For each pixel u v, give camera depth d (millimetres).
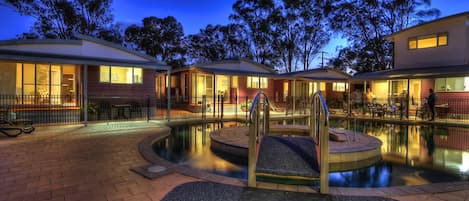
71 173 4074
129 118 12125
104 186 3533
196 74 16188
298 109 18094
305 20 30750
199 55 35562
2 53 8562
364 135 7246
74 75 11422
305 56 31922
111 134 7812
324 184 3379
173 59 32844
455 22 13883
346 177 4617
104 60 10375
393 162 5547
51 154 5273
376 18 24719
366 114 15469
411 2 22828
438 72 12805
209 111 15922
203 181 3766
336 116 14695
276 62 32594
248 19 32656
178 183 3676
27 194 3229
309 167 3729
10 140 6684
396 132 9844
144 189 3439
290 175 3553
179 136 8703
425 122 11664
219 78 17000
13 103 10086
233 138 6781
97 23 28625
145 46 30641
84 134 7738
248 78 18094
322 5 29609
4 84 9953
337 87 22141
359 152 5445
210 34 35375
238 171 4828
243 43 33906
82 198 3133
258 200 3139
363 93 16391
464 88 12766
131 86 12461
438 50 14609
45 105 10148
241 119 12836
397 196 3275
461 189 3469
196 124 11797
